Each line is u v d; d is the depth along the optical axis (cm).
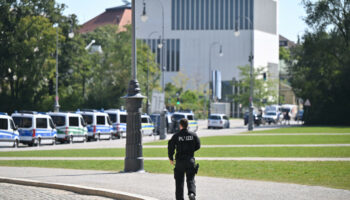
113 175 4534
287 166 5181
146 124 13050
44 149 8131
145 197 3162
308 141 9444
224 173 4650
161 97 10469
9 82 17050
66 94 18075
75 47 18638
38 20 16050
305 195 3306
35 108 16550
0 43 15900
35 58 15925
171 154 2936
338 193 3394
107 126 11394
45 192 3603
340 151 7100
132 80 4888
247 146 8262
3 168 5103
